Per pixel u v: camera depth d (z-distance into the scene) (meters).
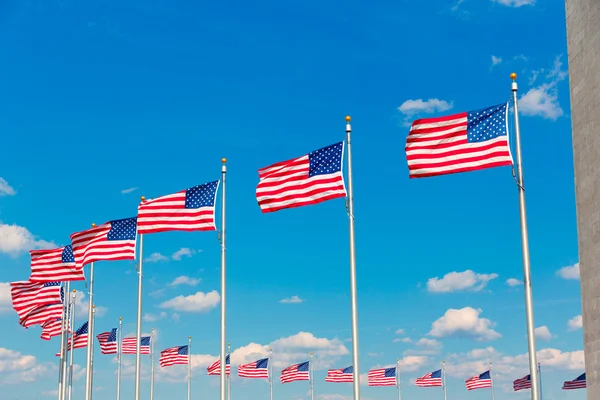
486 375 97.88
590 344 26.64
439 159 29.38
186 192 39.44
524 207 28.50
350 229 33.12
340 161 33.53
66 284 69.31
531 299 27.81
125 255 45.69
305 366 96.56
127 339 89.44
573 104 28.53
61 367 68.62
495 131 29.03
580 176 27.70
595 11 26.47
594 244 26.39
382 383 93.75
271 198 34.09
